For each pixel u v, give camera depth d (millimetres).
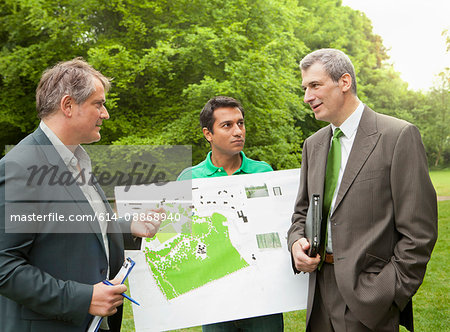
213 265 2367
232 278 2354
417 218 1940
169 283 2320
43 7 10539
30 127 12250
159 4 10812
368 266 2010
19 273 1577
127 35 11234
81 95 1787
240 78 10039
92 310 1671
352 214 2057
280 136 12094
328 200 2188
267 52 11211
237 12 11312
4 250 1578
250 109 10633
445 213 11086
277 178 2539
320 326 2258
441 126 32312
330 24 19219
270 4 11602
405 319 2148
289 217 2482
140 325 2260
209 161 2660
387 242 2029
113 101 10492
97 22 11570
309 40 17891
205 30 10047
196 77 11461
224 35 10336
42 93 1817
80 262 1746
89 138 1895
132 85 11086
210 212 2447
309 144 2443
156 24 11125
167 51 9867
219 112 2500
